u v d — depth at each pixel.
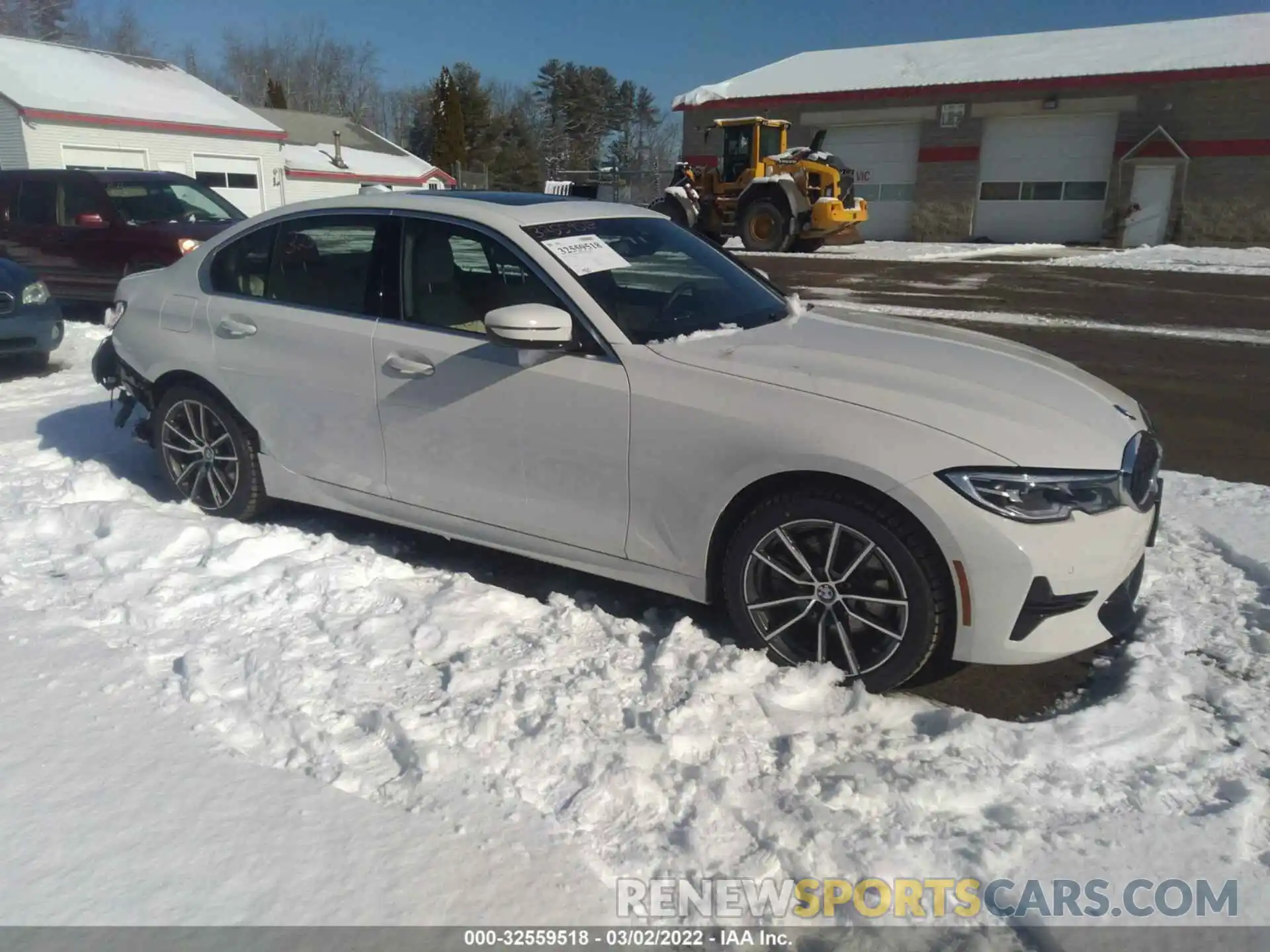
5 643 3.28
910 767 2.70
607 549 3.44
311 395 4.02
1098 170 25.88
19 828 2.39
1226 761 2.73
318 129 40.28
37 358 8.32
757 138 23.33
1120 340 10.04
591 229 3.88
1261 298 13.54
